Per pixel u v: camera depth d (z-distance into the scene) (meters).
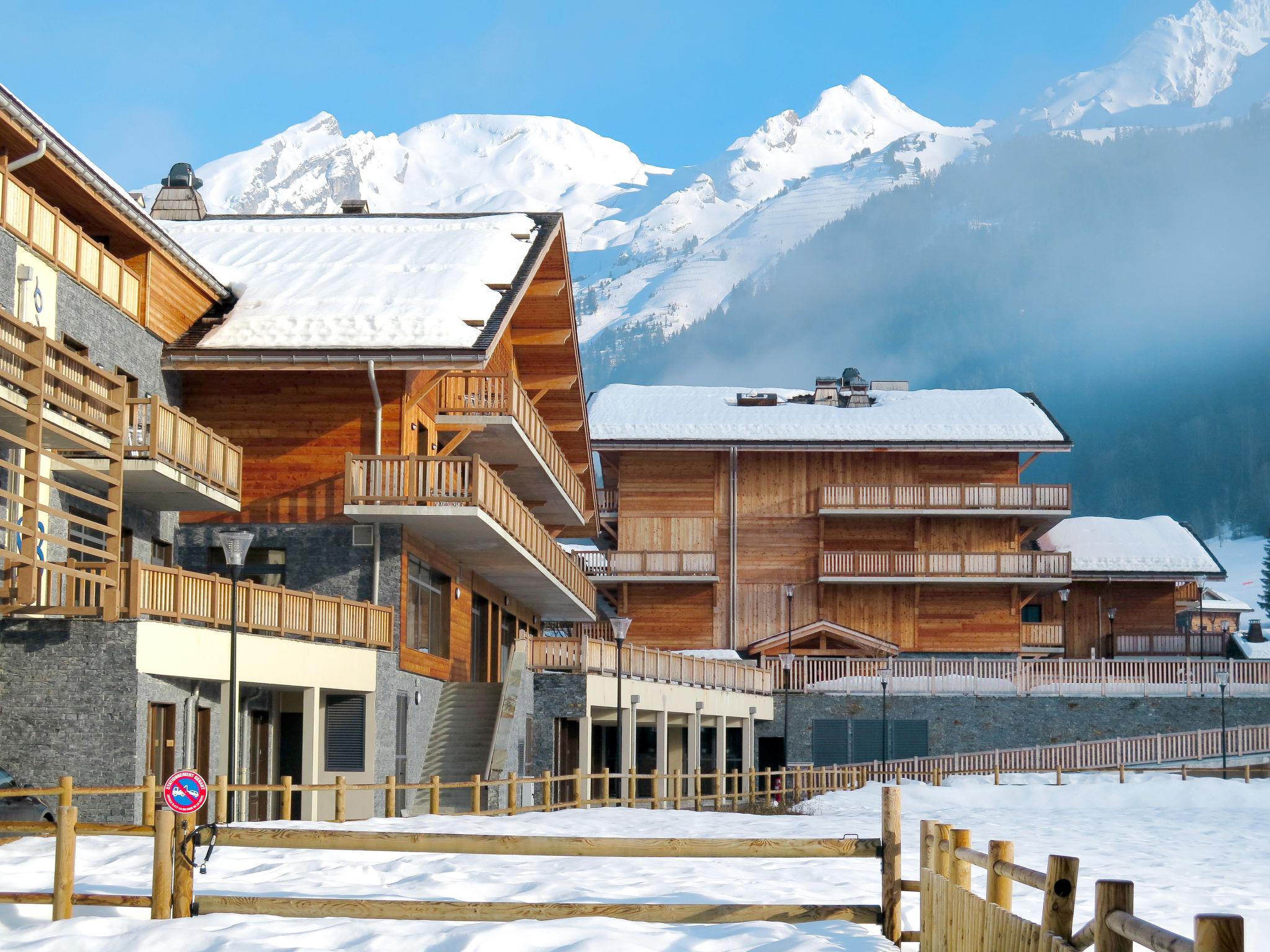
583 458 47.03
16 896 10.70
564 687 36.03
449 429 34.88
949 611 57.66
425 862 15.67
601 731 46.34
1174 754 48.62
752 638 57.75
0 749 22.27
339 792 20.86
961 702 50.75
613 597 59.03
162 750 23.44
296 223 39.03
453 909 10.04
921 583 56.62
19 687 22.44
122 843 16.33
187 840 10.43
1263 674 50.81
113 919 10.37
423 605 32.94
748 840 10.43
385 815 28.95
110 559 23.22
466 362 29.23
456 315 30.64
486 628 40.88
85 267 25.98
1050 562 56.50
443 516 29.50
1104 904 5.85
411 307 30.73
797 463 58.56
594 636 58.09
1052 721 50.56
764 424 58.16
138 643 22.27
